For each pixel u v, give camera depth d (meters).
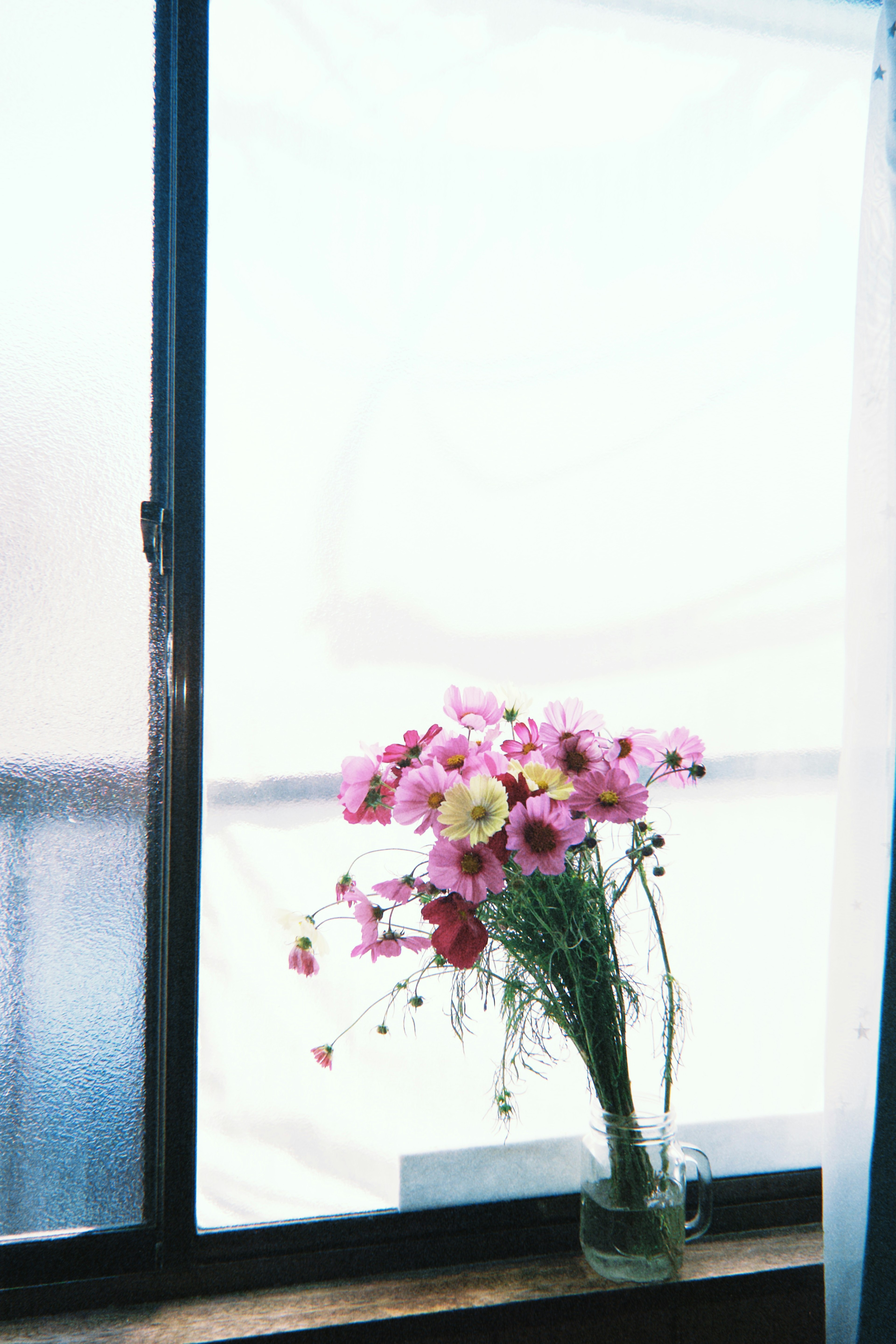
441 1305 0.95
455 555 1.10
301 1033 1.04
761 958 1.16
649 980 1.12
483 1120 1.07
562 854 0.83
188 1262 0.99
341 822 1.06
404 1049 1.06
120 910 1.02
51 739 1.02
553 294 1.14
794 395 1.21
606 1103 0.95
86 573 1.04
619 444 1.15
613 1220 0.95
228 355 1.07
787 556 1.19
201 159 1.06
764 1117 1.15
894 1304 0.92
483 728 0.92
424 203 1.11
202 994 1.02
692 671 1.16
